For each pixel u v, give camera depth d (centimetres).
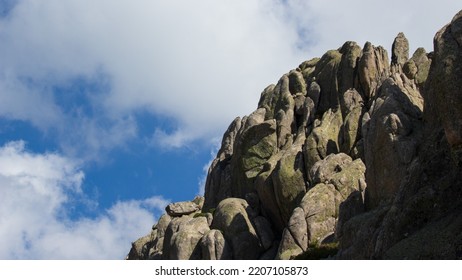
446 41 4300
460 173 4247
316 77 9819
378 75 8862
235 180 9481
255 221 7994
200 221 8212
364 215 5269
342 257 4953
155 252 9250
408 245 4062
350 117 8225
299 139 8750
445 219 4091
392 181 6122
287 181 7975
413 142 6169
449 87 4075
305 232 6956
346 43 9744
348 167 7400
